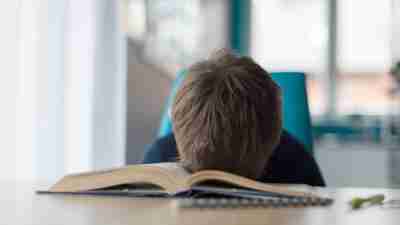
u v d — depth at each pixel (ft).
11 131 6.01
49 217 2.03
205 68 3.12
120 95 8.60
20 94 6.27
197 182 2.70
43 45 6.73
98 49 8.23
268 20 15.89
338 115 15.46
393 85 13.73
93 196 2.86
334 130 14.83
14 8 6.03
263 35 15.89
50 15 6.86
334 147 14.12
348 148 14.03
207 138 2.96
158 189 2.93
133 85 8.77
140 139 9.28
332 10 15.56
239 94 3.00
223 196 2.70
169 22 11.89
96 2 8.11
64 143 7.16
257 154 3.04
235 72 3.09
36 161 6.59
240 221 1.92
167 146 5.22
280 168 5.09
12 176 6.02
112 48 8.59
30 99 6.43
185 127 3.03
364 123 14.80
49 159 6.82
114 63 8.59
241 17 15.76
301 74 6.55
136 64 9.00
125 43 8.73
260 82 3.10
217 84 3.03
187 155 3.04
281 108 3.18
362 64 15.46
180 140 3.07
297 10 15.76
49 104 6.83
